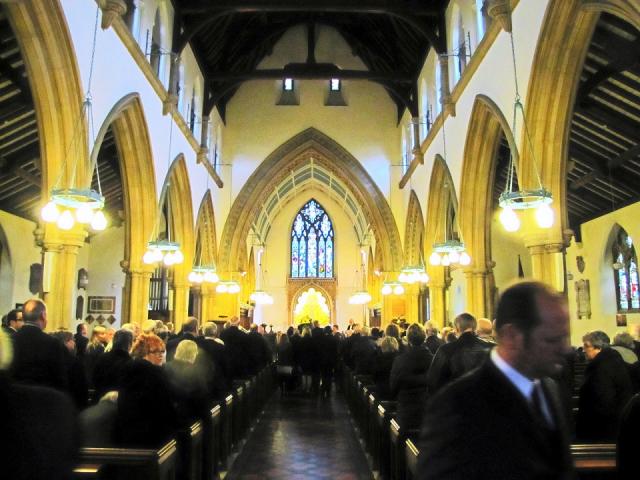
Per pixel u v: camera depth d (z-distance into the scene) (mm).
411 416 6477
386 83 23312
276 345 23531
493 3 11625
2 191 18219
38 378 5090
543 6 9852
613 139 15273
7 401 2215
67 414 2340
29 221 20812
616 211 18547
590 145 16141
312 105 27516
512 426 1933
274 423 12406
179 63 18031
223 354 8750
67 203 9461
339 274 40344
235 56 24094
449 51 17375
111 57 12133
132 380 4613
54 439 2252
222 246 26359
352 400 13141
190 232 20672
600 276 19578
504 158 19031
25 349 5125
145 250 15719
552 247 10945
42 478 2193
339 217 40938
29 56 9742
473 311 15398
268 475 8109
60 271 11258
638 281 17828
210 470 6457
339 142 27297
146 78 14766
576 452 4121
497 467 1882
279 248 40531
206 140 22234
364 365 12648
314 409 14516
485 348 5273
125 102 12734
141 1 14539
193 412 6258
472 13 15094
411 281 20719
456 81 16703
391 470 6504
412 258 25188
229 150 27062
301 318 39406
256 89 27547
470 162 15156
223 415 8055
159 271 25859
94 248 26094
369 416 9188
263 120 27344
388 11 17812
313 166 33062
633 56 11461
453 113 16422
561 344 2066
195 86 21109
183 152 19156
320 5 17391
